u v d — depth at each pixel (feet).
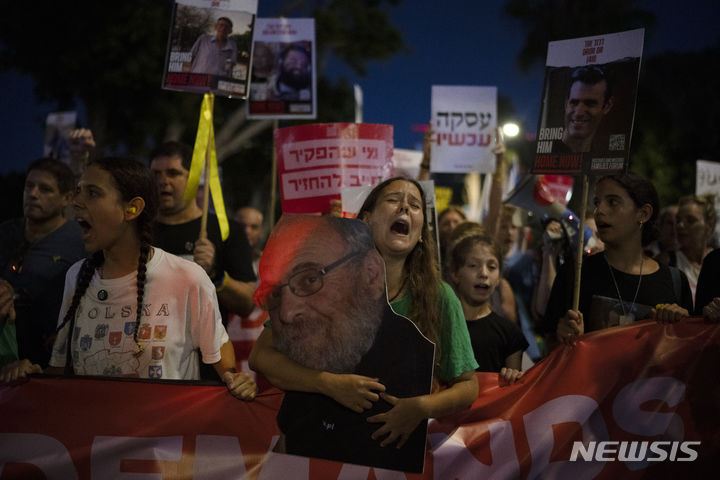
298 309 8.79
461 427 9.89
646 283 11.68
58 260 12.75
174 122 50.67
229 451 9.53
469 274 12.73
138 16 46.78
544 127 10.79
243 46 12.83
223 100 55.67
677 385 10.13
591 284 11.84
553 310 12.12
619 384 10.14
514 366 12.60
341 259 8.79
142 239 9.48
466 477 9.80
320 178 15.11
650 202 11.75
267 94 17.08
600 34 10.49
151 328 9.37
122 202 9.30
